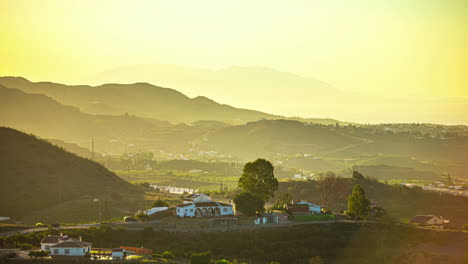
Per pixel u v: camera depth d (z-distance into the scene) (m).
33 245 153.38
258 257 161.88
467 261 166.88
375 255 172.12
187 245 162.88
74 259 136.75
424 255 170.00
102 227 167.50
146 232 167.75
